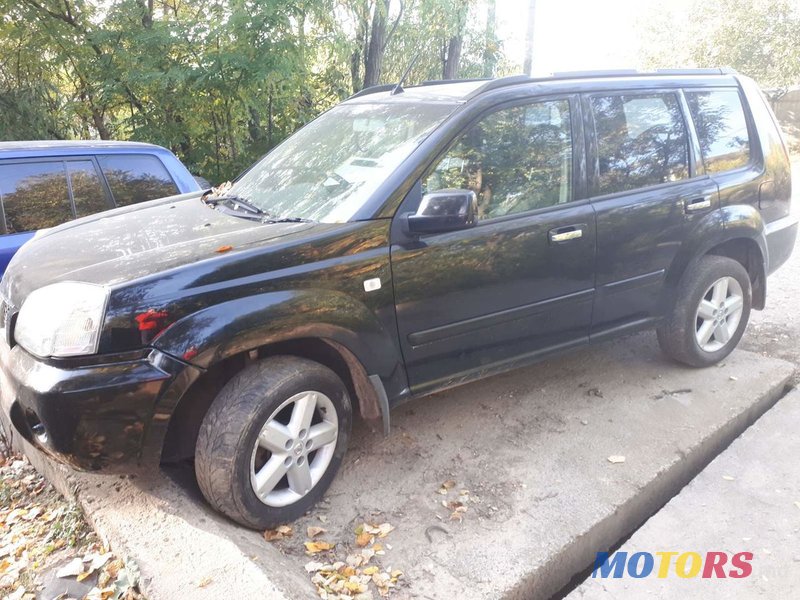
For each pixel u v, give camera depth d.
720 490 3.13
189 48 8.63
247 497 2.66
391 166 3.11
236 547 2.48
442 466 3.33
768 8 17.22
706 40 18.05
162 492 2.83
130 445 2.49
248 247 2.72
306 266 2.76
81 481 2.93
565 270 3.49
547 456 3.39
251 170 3.94
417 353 3.13
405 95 3.68
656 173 3.86
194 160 9.45
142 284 2.49
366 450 3.47
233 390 2.65
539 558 2.68
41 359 2.50
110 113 10.45
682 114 4.03
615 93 3.76
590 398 4.00
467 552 2.71
